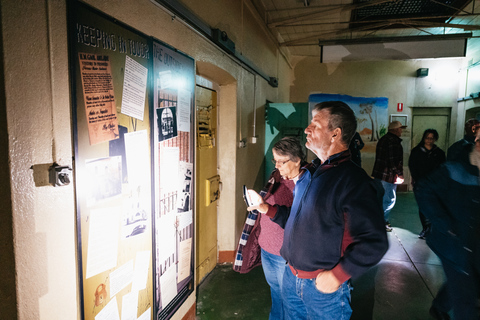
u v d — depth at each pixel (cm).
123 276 155
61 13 114
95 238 135
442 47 484
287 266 158
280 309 202
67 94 118
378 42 500
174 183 205
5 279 101
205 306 272
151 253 179
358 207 115
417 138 786
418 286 305
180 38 208
